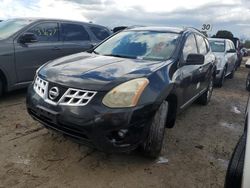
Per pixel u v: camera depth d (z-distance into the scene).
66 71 3.64
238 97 8.68
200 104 7.11
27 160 3.69
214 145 4.69
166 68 3.97
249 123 2.57
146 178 3.51
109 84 3.31
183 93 4.54
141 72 3.62
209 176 3.71
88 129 3.18
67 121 3.28
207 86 6.72
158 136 3.69
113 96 3.25
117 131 3.25
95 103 3.23
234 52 11.98
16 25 6.36
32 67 6.24
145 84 3.45
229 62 11.09
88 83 3.34
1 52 5.64
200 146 4.57
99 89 3.27
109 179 3.42
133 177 3.50
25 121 4.92
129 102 3.27
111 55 4.59
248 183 2.00
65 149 4.02
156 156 3.88
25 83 6.17
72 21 7.46
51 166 3.59
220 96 8.56
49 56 6.60
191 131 5.21
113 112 3.20
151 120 3.49
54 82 3.50
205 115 6.32
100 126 3.18
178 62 4.37
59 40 6.96
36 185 3.21
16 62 5.91
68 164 3.66
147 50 4.54
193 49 5.27
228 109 7.06
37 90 3.72
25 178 3.31
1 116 5.10
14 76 5.92
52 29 6.84
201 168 3.88
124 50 4.65
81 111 3.22
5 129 4.55
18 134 4.40
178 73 4.24
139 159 3.92
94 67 3.76
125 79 3.41
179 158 4.09
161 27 5.30
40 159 3.73
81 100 3.27
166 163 3.90
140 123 3.34
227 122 5.98
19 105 5.77
